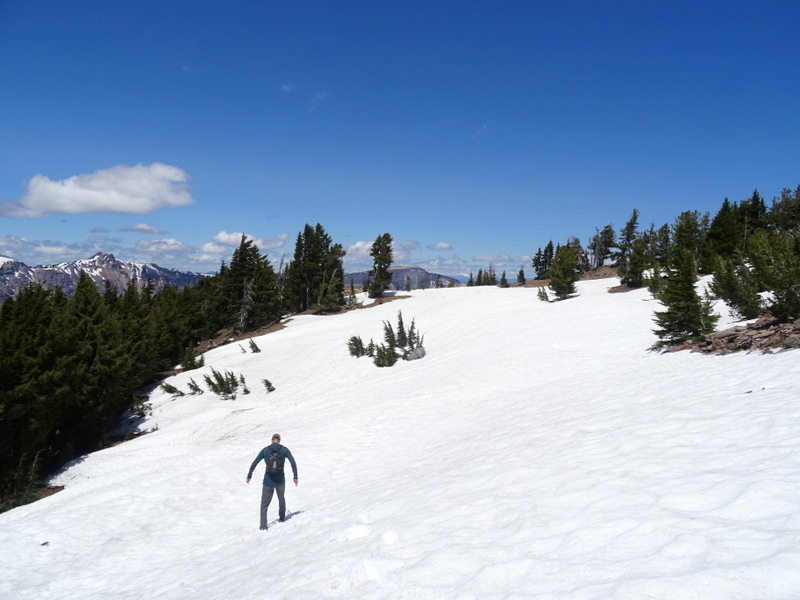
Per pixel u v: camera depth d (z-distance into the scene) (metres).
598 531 4.48
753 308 20.77
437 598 4.02
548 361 24.44
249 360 47.91
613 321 32.44
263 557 7.66
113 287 59.00
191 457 18.28
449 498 7.39
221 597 6.09
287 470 15.13
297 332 58.75
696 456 6.29
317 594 4.88
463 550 4.89
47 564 10.15
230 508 12.58
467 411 18.55
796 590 2.92
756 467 5.30
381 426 19.12
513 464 8.44
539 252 124.19
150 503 12.95
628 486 5.61
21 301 30.50
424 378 29.17
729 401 9.22
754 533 3.77
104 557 10.33
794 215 57.81
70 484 21.77
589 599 3.34
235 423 27.08
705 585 3.17
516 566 4.21
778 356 12.89
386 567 4.94
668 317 21.75
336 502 10.77
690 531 4.04
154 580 8.53
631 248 55.34
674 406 10.02
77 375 25.98
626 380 15.64
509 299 58.84
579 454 7.88
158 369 48.25
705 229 58.81
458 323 47.78
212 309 71.88
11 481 22.20
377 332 49.56
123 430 32.41
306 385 36.97
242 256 70.19
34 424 22.75
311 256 84.62
